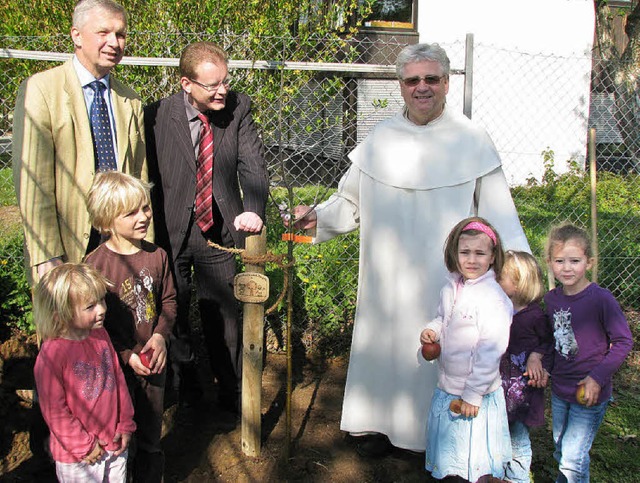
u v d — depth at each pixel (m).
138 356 2.70
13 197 6.40
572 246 2.77
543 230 6.65
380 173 3.21
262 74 5.07
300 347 4.59
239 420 3.63
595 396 2.69
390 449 3.42
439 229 3.11
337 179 5.08
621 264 5.46
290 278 3.12
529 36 10.14
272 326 4.58
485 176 3.15
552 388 2.93
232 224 3.34
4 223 5.88
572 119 10.37
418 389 3.20
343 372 4.34
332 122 5.55
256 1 5.20
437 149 3.13
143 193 2.65
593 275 4.38
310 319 4.64
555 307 2.88
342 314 4.66
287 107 4.90
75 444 2.44
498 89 10.06
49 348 2.41
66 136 2.80
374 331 3.29
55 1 5.20
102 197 2.59
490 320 2.63
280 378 4.23
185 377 3.72
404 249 3.18
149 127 3.28
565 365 2.85
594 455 3.46
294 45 5.29
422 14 9.87
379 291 3.26
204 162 3.26
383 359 3.28
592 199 4.39
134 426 2.63
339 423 3.70
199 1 5.14
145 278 2.75
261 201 3.28
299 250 4.90
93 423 2.49
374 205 3.24
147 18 5.09
